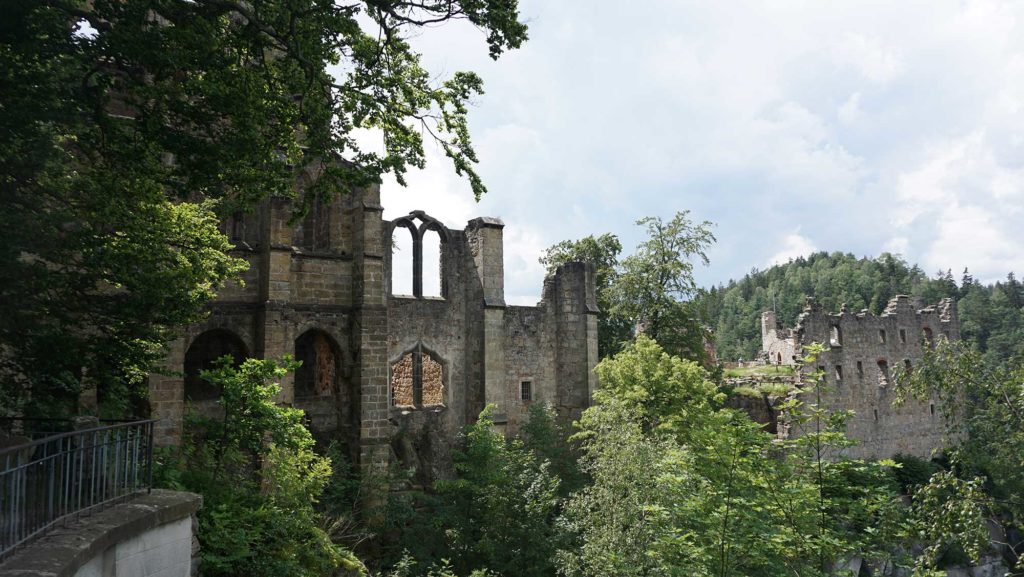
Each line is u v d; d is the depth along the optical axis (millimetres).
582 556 25141
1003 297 127000
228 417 21641
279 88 16094
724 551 19625
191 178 14719
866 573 28609
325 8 14391
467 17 15023
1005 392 20781
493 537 30172
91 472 10383
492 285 38938
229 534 17438
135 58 12828
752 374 60031
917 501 20359
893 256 159875
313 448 31516
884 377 59125
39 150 12336
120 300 15070
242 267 20406
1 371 15148
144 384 24266
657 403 35844
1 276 12961
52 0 12203
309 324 30828
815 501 19422
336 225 32125
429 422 37031
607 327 51344
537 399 41906
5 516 8453
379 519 29656
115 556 9766
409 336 36812
